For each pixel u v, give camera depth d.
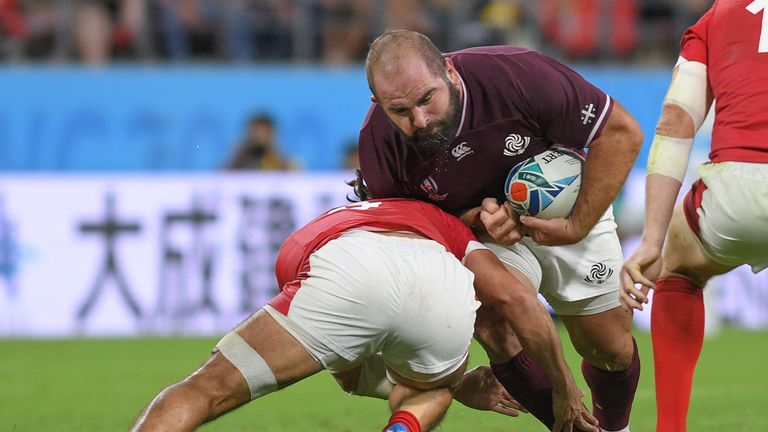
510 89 15.45
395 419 14.32
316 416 23.67
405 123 14.58
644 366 32.38
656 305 17.03
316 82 48.50
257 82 48.09
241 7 49.69
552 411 16.94
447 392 14.73
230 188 42.41
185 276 42.03
